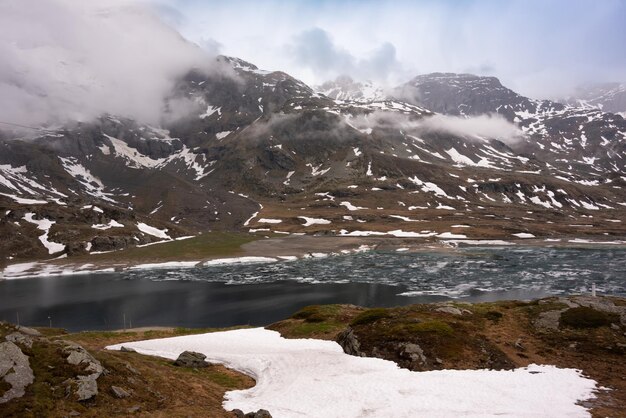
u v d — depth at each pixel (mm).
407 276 127375
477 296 97125
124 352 38500
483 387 31938
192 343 49625
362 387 32656
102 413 24344
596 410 27594
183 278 137875
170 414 26156
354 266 150750
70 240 193375
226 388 34312
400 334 42562
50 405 23453
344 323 55781
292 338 51562
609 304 46875
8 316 92188
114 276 145375
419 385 32656
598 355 37844
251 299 102625
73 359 27453
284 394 32344
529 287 105375
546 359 38125
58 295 114188
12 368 24766
